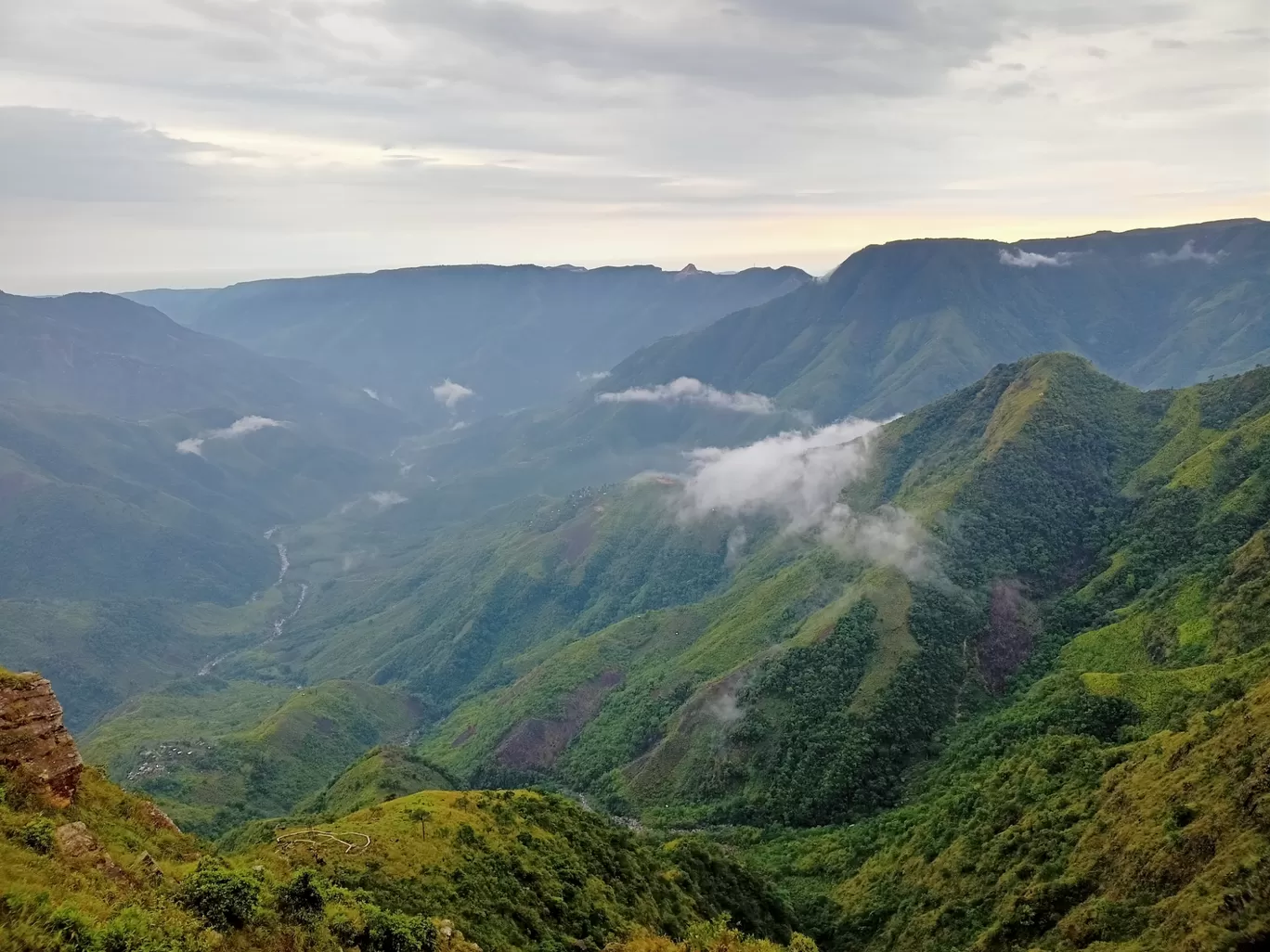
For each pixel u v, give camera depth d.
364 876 56.69
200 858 42.91
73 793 41.31
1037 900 70.75
